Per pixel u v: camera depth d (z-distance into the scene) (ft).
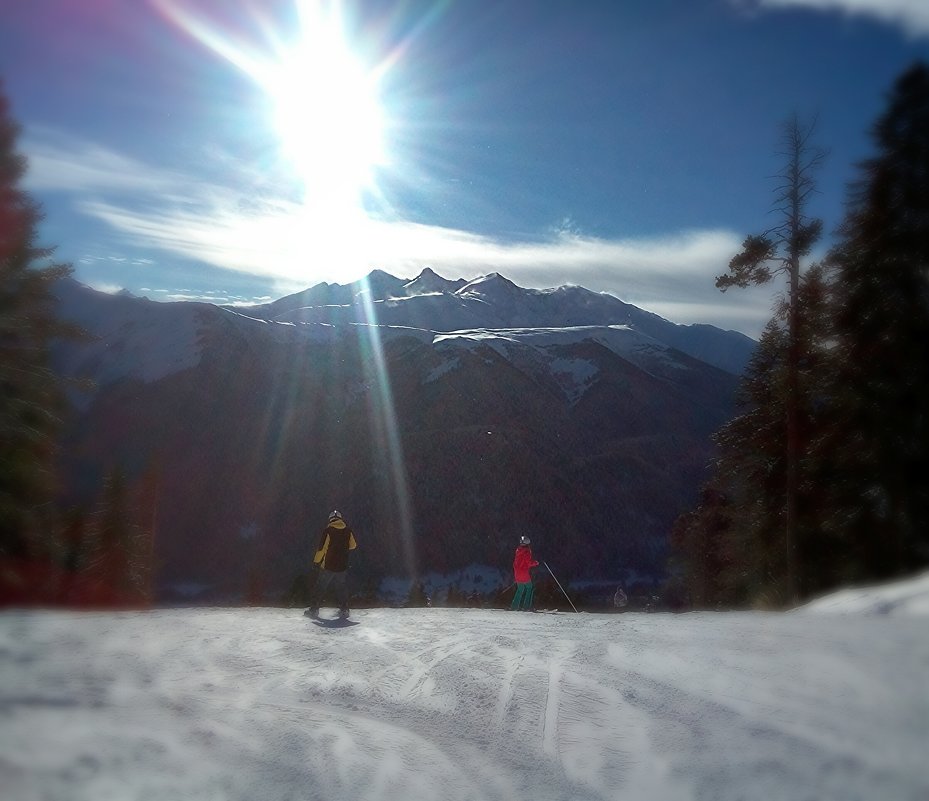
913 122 81.05
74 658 29.09
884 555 80.94
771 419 100.58
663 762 19.44
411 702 25.55
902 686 23.32
